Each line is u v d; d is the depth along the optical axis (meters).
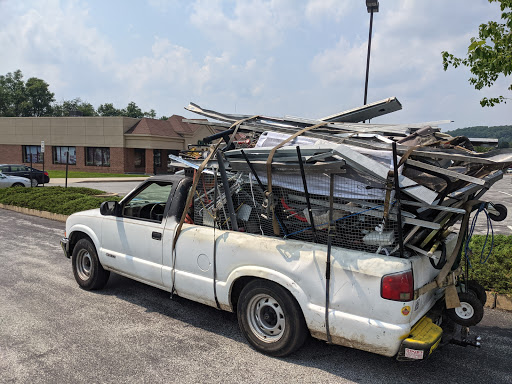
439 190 3.24
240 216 4.29
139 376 3.57
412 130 4.44
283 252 3.76
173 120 40.16
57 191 16.08
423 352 3.18
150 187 5.24
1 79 70.62
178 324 4.70
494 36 5.96
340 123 4.64
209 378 3.55
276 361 3.86
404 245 3.41
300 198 3.77
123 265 5.23
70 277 6.46
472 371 3.76
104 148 37.28
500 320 4.99
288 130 4.24
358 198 3.44
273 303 3.92
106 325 4.64
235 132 4.54
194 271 4.46
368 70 12.97
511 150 3.46
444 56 6.71
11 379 3.49
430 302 3.73
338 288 3.45
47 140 38.44
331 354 4.02
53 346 4.11
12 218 12.59
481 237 7.96
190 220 4.73
